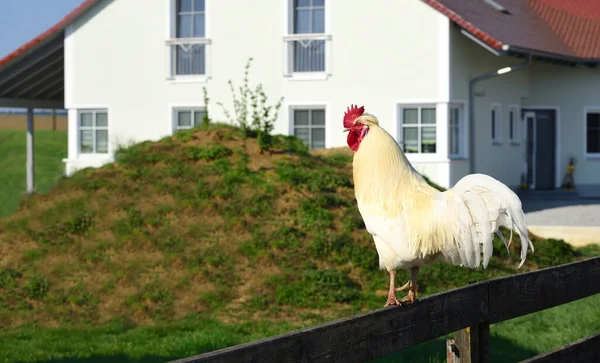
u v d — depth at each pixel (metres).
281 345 3.64
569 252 15.70
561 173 27.78
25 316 11.32
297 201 14.77
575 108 27.62
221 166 15.92
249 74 22.78
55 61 24.48
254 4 22.66
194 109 23.27
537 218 20.69
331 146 22.23
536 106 27.66
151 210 14.37
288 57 22.45
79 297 11.80
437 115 21.47
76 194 15.08
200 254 13.00
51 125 53.62
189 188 15.05
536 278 5.37
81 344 10.03
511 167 26.03
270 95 22.67
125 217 14.16
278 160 16.45
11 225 14.13
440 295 4.66
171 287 12.12
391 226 5.30
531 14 28.98
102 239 13.59
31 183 25.45
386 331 4.30
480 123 23.55
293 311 11.52
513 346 9.98
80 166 23.50
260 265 12.76
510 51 21.59
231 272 12.56
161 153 16.59
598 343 6.01
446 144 21.41
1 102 24.52
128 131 23.45
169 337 10.34
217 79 22.95
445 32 21.30
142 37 23.27
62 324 11.05
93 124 23.84
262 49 22.64
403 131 21.91
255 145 17.08
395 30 21.72
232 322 11.08
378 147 5.64
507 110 25.64
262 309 11.55
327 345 3.91
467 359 4.89
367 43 21.95
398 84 21.77
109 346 9.91
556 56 24.41
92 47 23.59
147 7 23.20
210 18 23.02
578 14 30.44
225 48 22.91
